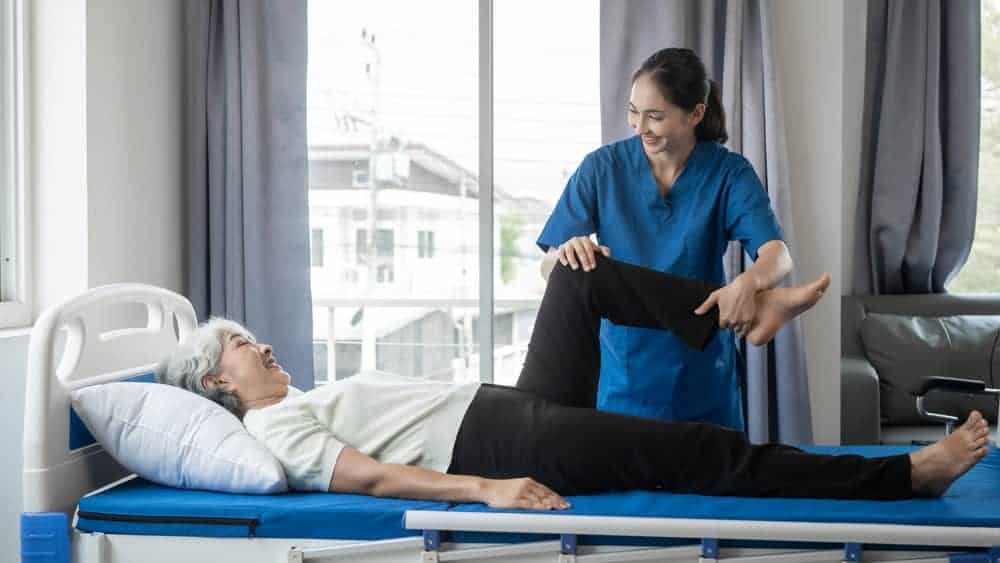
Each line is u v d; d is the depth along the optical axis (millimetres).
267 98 3477
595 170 2449
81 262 2812
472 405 2035
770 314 2086
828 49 3412
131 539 1857
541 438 1932
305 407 2053
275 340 3494
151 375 2293
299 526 1806
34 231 2811
